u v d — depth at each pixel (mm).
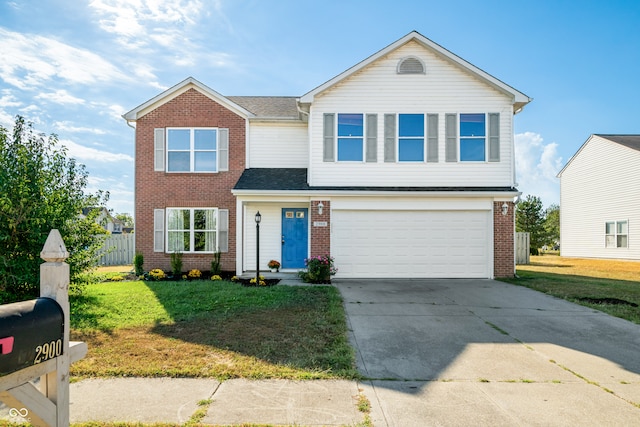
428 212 12641
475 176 13016
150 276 12672
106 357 4930
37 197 7918
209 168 14188
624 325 6895
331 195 12500
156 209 14008
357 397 3930
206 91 14211
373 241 12609
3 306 2186
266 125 14578
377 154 13086
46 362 2434
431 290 10305
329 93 13188
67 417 2605
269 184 12961
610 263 20797
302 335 5969
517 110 13383
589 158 25281
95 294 9109
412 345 5684
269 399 3855
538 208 32312
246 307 7836
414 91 13141
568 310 8023
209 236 14047
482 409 3711
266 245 14133
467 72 13086
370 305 8352
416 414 3588
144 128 14141
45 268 2547
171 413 3551
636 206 21625
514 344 5793
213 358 4945
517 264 20328
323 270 11633
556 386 4285
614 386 4301
